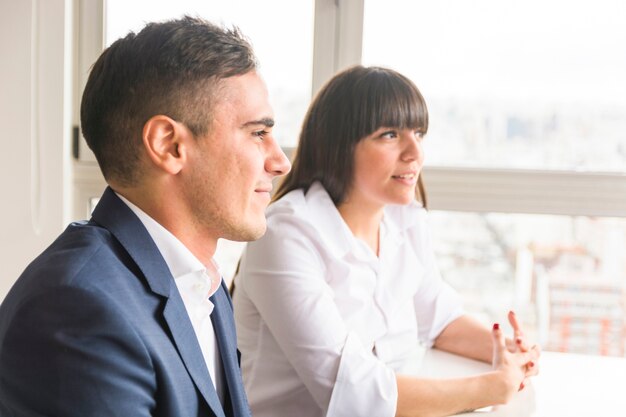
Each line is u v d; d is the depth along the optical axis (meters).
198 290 0.91
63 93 2.11
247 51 0.90
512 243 2.15
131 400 0.74
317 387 1.35
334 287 1.51
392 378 1.33
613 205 2.06
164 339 0.81
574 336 2.17
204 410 0.85
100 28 2.16
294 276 1.40
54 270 0.76
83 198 2.20
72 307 0.74
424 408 1.33
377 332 1.57
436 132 2.14
